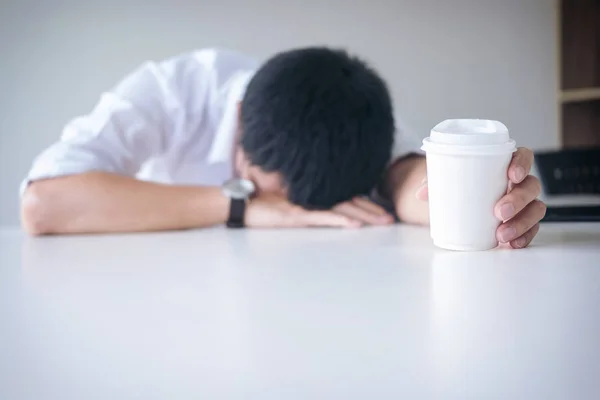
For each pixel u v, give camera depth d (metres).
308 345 0.47
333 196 1.19
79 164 1.22
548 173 1.99
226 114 1.47
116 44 2.76
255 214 1.19
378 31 3.05
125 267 0.81
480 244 0.85
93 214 1.16
